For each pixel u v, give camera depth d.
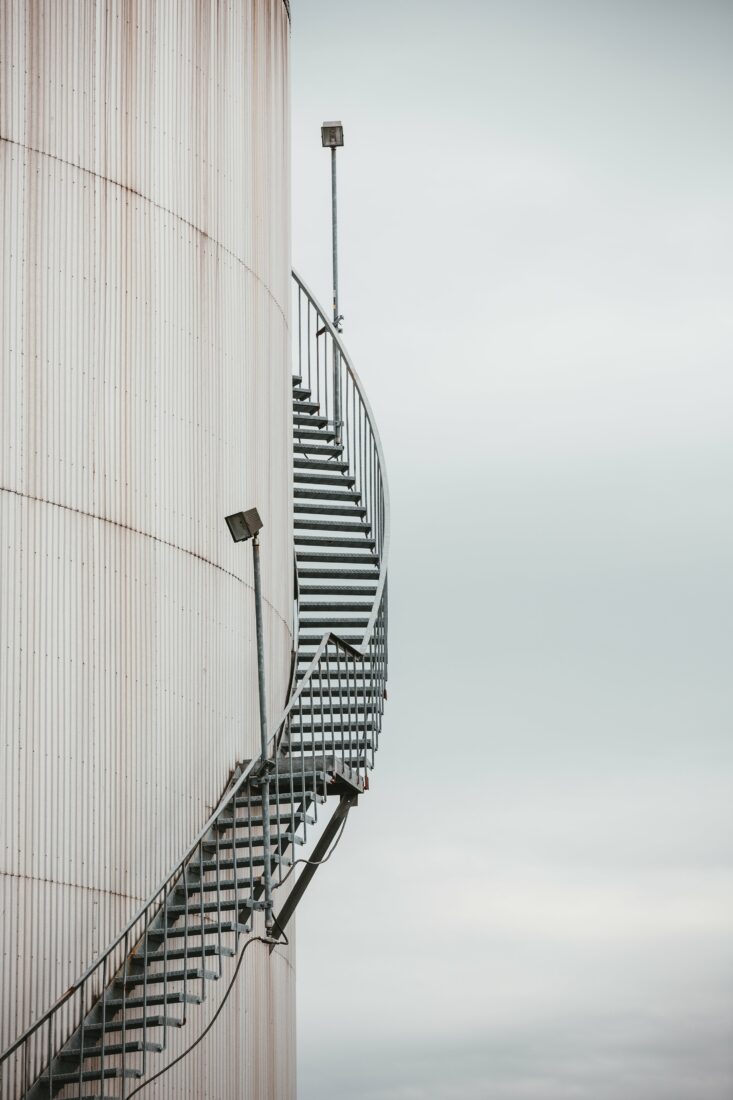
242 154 24.39
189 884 20.91
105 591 20.77
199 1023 21.78
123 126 22.03
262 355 24.58
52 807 19.75
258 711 23.47
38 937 19.34
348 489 28.94
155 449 21.73
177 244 22.59
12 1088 18.80
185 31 23.34
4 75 20.95
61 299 20.92
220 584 22.67
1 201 20.59
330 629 26.78
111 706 20.59
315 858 24.22
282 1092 25.12
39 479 20.31
